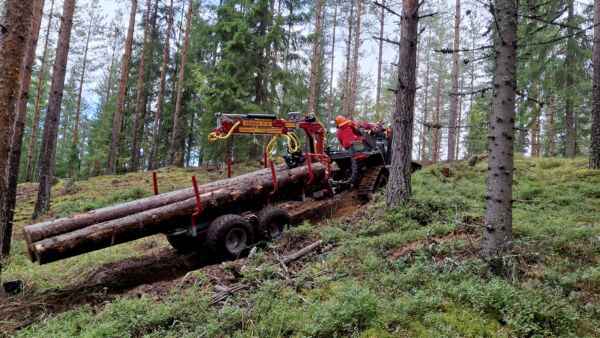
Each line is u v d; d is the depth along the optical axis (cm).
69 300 491
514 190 906
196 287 465
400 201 700
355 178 909
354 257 519
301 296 421
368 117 2505
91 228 507
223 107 1598
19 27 464
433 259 471
